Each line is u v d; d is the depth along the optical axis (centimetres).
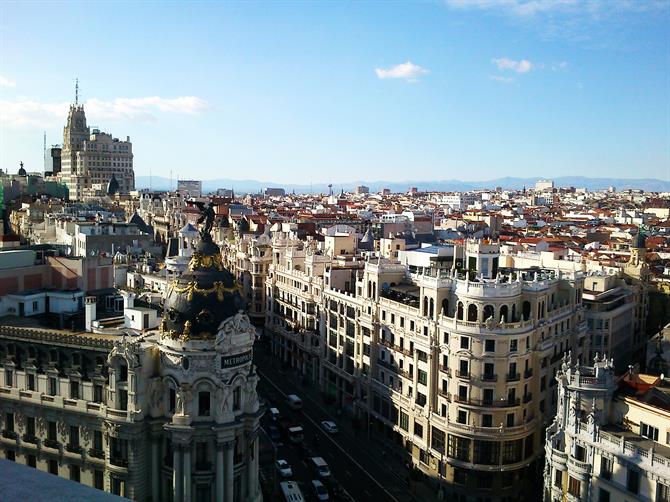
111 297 10544
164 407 8194
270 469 10031
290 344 17488
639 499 6600
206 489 7988
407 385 11781
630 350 15338
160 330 8362
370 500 10344
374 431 12875
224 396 7969
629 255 19950
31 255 11206
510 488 10462
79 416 8462
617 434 7144
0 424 8944
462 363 10512
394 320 12300
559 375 8044
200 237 8719
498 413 10325
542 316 11025
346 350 14038
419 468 11338
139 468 8162
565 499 7594
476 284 10419
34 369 8750
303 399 14962
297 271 17262
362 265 15625
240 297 8600
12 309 10294
